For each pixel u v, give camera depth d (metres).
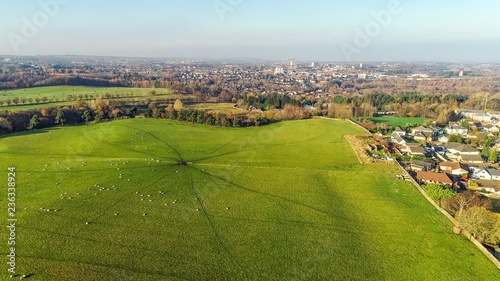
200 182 72.69
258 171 81.00
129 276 40.00
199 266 42.78
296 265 43.94
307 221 55.84
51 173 74.81
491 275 42.31
